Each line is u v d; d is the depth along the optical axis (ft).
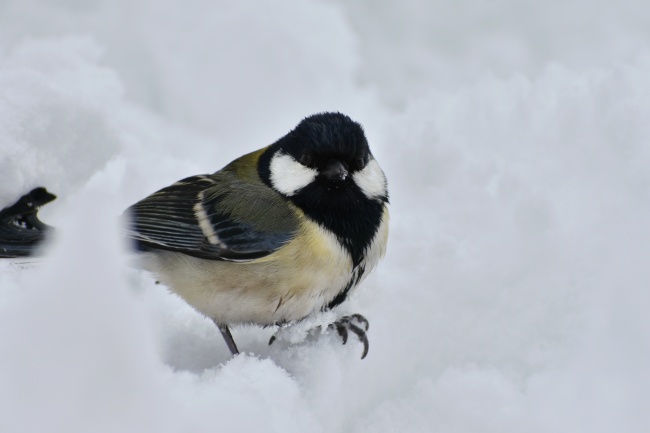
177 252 28.37
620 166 33.94
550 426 26.89
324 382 26.16
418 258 31.22
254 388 23.15
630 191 33.14
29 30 55.31
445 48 57.57
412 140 36.50
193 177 30.09
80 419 21.75
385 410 27.61
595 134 35.04
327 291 27.76
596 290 30.89
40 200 30.09
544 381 28.45
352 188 27.71
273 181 28.50
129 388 22.38
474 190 34.06
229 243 27.32
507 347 30.42
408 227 32.91
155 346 28.27
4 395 22.02
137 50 54.08
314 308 27.89
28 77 30.99
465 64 56.80
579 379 28.53
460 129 38.75
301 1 53.36
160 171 39.19
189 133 50.29
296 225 27.37
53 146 30.89
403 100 54.60
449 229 33.06
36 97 30.66
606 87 35.53
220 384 23.29
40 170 30.40
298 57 51.65
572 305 30.91
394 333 29.22
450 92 54.08
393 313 29.53
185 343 29.12
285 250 27.09
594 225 32.53
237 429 21.76
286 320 28.22
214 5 53.31
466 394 27.66
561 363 29.48
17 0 55.67
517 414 27.12
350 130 27.86
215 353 28.71
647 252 31.19
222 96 51.39
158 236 28.45
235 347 28.48
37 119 30.40
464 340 30.42
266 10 52.80
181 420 21.85
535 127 37.04
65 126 31.17
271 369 24.17
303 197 27.66
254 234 27.25
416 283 30.48
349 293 28.78
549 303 30.96
